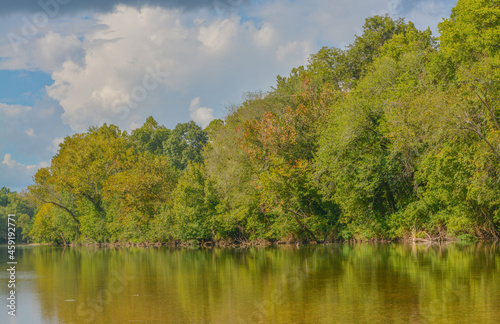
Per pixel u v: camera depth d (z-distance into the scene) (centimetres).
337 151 4250
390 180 4103
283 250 3844
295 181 4391
